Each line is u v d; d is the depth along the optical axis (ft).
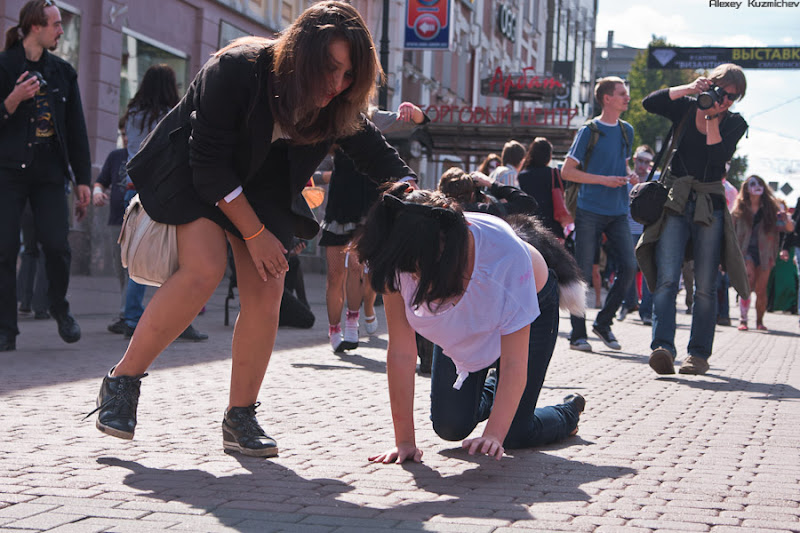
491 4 134.62
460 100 120.16
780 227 42.50
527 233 12.90
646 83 228.02
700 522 9.63
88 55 53.26
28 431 13.43
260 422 14.79
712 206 22.39
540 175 28.09
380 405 16.78
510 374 11.40
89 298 40.29
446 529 9.18
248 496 10.32
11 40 22.59
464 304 11.03
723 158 22.45
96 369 20.04
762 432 15.07
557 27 181.98
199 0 61.52
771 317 51.21
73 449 12.41
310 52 10.35
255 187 12.03
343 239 24.77
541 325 12.79
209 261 11.85
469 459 12.56
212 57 11.53
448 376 12.60
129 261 12.25
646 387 20.33
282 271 11.87
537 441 13.47
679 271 22.68
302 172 12.03
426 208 9.96
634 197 22.41
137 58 57.00
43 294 31.22
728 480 11.60
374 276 10.12
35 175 22.41
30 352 22.66
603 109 28.04
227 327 30.91
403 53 96.94
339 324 25.14
